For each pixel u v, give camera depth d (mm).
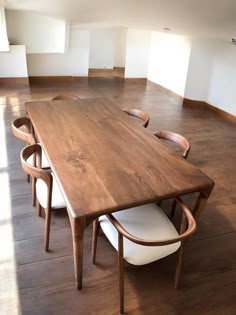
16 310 1564
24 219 2229
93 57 7359
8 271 1785
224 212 2482
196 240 2154
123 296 1553
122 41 7465
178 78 5691
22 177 2768
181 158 1818
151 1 2514
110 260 1910
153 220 1722
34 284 1714
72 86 6219
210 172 3127
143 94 6012
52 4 3760
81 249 1494
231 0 2146
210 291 1758
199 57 5062
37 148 1934
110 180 1522
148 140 2043
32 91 5609
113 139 2016
